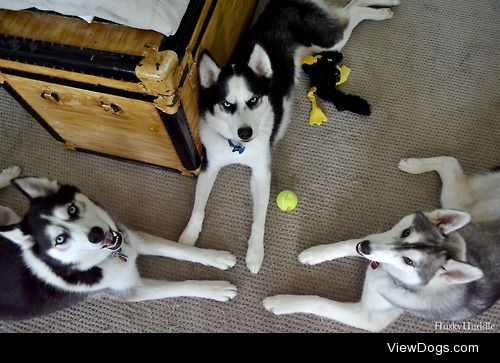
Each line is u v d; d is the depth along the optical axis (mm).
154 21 1461
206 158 2090
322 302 1938
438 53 2541
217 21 1866
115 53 1507
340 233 2186
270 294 2078
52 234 1534
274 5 2289
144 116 1746
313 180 2287
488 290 1648
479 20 2607
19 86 1776
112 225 1762
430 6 2623
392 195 2246
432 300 1635
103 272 1718
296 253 2152
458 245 1564
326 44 2398
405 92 2463
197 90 1830
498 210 1797
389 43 2570
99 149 2279
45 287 1646
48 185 1621
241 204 2250
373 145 2352
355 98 2346
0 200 2273
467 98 2443
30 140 2404
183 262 2148
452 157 2176
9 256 1611
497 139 2352
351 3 2510
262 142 1963
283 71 2191
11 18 1613
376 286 1763
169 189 2291
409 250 1529
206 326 2039
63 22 1584
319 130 2391
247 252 2092
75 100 1775
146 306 2070
